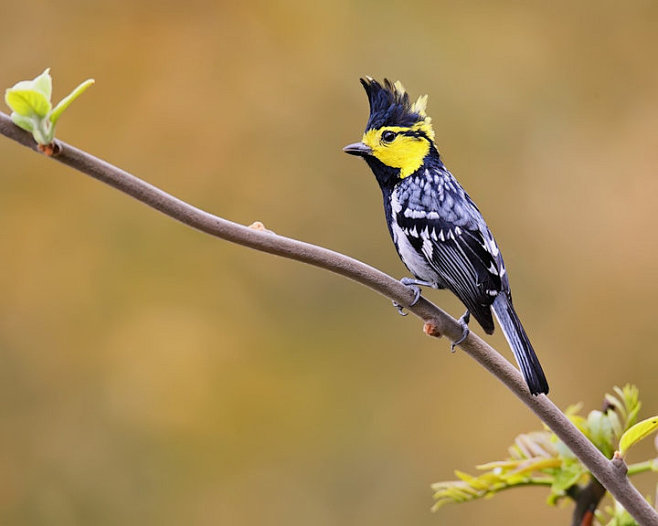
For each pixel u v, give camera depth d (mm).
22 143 4328
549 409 4344
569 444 4340
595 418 4379
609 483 4340
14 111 4324
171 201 4336
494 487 4383
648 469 4375
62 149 4328
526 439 4387
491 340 4816
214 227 4340
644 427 4332
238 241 4344
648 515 4336
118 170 4332
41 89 4328
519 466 4379
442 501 4387
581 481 4383
